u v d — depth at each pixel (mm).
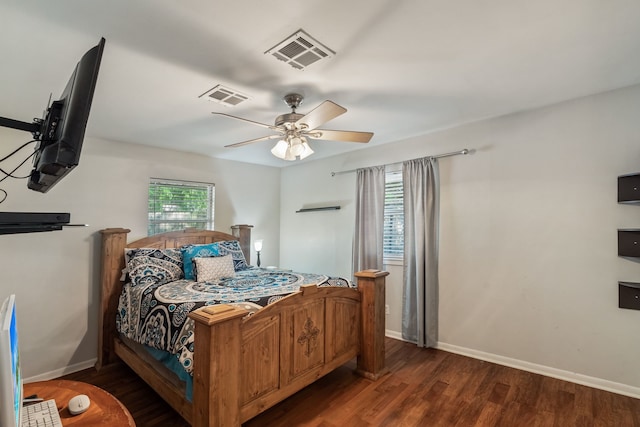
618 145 2457
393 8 1439
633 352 2377
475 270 3146
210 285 2895
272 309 2107
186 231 3881
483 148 3119
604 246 2504
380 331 2824
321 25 1559
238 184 4723
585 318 2572
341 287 2688
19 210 2797
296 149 2441
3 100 2357
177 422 2188
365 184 3994
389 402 2348
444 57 1894
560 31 1648
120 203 3480
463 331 3205
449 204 3330
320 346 2471
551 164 2752
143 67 1938
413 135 3572
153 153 3793
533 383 2596
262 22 1521
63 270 3035
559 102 2688
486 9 1461
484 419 2125
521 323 2875
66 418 1065
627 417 2119
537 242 2812
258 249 4512
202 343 1693
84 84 1036
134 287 2945
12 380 713
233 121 2916
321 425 2084
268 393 2059
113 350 3135
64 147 978
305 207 4902
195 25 1536
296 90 2301
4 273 2730
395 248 3816
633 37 1706
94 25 1517
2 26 1503
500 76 2164
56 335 2973
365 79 2154
